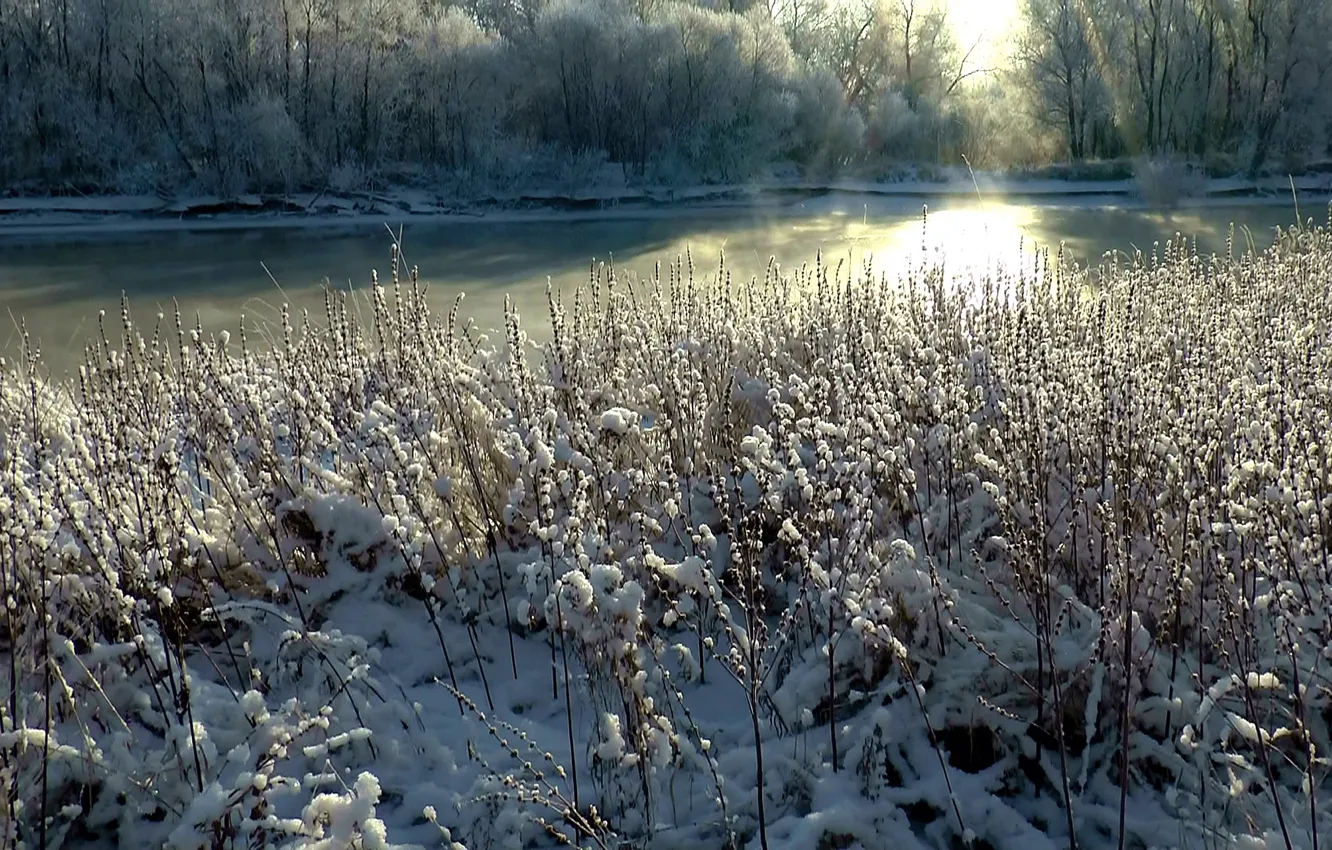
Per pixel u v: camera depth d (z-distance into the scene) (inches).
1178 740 129.2
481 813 124.6
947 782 125.2
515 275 861.8
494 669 161.0
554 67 1656.0
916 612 148.7
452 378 193.2
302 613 166.7
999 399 179.3
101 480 155.9
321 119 1552.7
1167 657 144.3
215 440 190.9
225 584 170.2
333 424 196.1
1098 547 152.5
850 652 147.1
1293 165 1599.4
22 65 1492.4
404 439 184.9
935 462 174.4
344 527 172.4
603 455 173.3
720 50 1684.3
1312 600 129.0
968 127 1888.5
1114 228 1082.1
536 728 144.3
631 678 123.3
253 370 229.8
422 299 236.7
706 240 1091.3
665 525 176.2
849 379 174.6
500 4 1978.3
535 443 154.0
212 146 1425.9
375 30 1626.5
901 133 1861.5
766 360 223.0
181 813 119.1
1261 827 121.0
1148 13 1750.7
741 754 135.9
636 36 1672.0
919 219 1249.4
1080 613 152.8
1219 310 255.8
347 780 133.4
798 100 1722.4
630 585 120.8
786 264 839.7
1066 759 138.2
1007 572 159.6
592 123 1663.4
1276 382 156.8
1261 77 1656.0
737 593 165.9
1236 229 1048.8
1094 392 166.2
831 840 122.0
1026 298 266.2
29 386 209.2
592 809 118.3
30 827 116.3
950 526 171.9
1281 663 134.6
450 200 1467.8
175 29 1514.5
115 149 1425.9
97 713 135.3
